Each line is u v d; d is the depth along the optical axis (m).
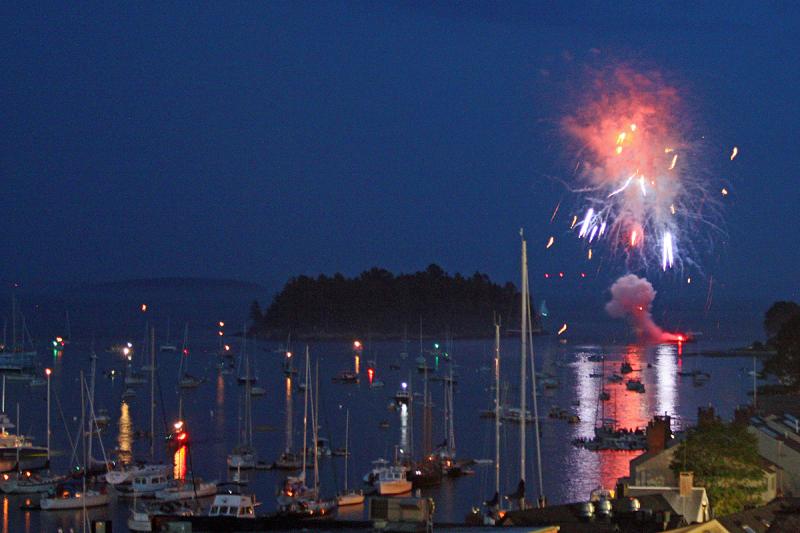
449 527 165.38
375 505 155.50
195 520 167.12
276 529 158.62
